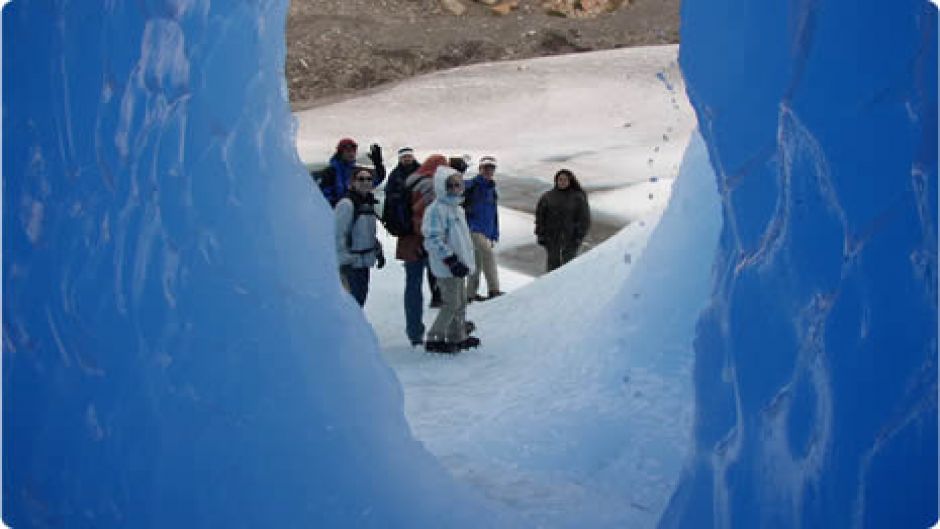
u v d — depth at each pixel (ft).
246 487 13.64
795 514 9.50
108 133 13.43
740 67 10.30
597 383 20.81
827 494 9.07
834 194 9.08
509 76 86.84
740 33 10.27
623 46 99.30
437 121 79.20
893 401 8.50
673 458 18.21
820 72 9.13
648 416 19.39
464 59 98.22
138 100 12.94
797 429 9.55
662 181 55.67
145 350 13.17
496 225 30.81
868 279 8.75
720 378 11.11
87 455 13.96
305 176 15.94
